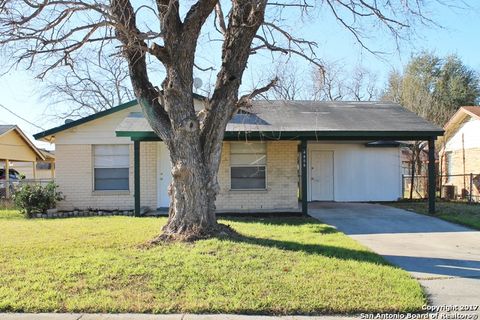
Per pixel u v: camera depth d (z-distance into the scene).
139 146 14.74
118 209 16.22
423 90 28.86
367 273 6.99
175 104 8.95
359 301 5.75
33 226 11.96
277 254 7.98
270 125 14.66
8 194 20.73
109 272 6.84
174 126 9.00
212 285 6.32
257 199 15.84
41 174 38.97
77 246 8.82
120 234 10.19
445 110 28.78
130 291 6.12
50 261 7.59
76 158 16.38
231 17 9.51
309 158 20.31
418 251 9.08
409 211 15.38
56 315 5.42
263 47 9.92
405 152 24.34
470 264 7.97
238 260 7.50
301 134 14.06
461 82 32.47
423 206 17.05
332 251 8.48
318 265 7.38
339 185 20.44
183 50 8.88
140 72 9.39
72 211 15.75
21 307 5.59
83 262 7.43
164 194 16.33
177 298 5.86
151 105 9.30
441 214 14.34
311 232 10.80
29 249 8.60
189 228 9.00
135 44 8.83
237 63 9.33
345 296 5.93
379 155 20.75
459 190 23.16
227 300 5.75
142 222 12.51
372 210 15.88
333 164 20.45
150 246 8.51
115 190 16.38
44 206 15.21
